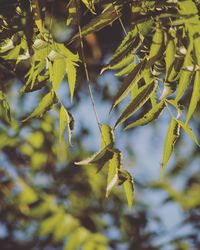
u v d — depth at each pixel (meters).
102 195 5.18
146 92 2.17
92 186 5.11
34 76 2.25
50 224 4.94
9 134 4.54
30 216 4.99
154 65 2.20
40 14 2.20
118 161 2.24
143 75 2.14
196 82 2.11
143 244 5.34
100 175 5.12
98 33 4.11
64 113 2.27
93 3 2.27
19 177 4.98
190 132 2.23
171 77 2.14
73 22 2.25
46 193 5.04
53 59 2.25
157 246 5.43
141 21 2.16
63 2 3.29
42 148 4.74
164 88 2.18
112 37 4.13
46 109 2.27
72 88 2.24
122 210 5.34
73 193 5.07
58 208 4.99
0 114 4.35
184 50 2.13
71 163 5.07
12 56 2.29
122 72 2.28
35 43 2.25
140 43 2.19
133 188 2.24
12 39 2.28
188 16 2.06
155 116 2.22
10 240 5.16
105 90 4.62
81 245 4.86
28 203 4.98
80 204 5.07
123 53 2.19
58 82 2.24
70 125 2.26
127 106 2.17
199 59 2.06
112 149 2.22
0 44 2.29
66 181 5.05
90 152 5.11
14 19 2.28
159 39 2.12
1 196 5.01
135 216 5.40
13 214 5.08
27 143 4.67
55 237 4.90
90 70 4.38
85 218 5.00
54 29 3.33
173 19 2.15
